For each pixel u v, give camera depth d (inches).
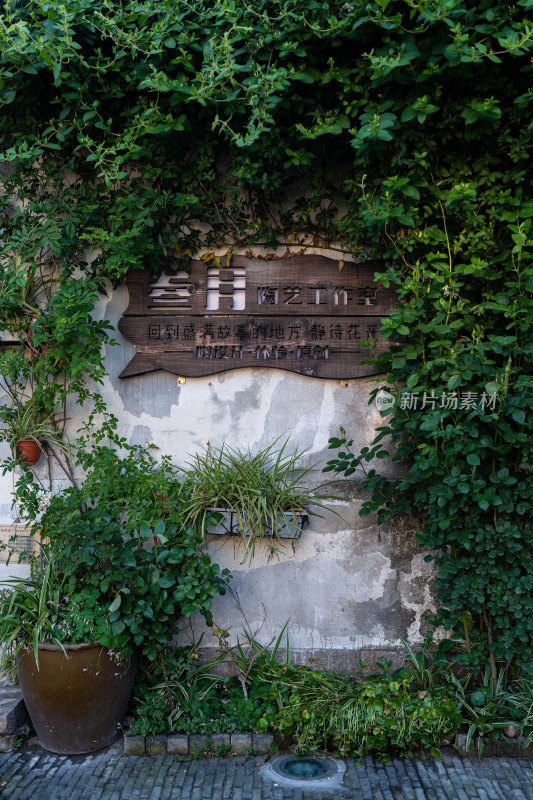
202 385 159.0
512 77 133.7
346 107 138.9
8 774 124.8
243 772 125.3
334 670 152.6
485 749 130.1
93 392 159.8
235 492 145.7
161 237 152.6
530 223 127.7
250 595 154.7
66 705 128.2
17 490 149.3
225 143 154.0
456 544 140.4
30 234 147.4
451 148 139.3
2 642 129.9
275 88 128.5
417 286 135.7
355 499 155.9
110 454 151.6
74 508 146.0
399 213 131.0
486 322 139.5
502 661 140.3
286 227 155.3
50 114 151.8
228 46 127.2
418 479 147.2
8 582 140.6
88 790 119.5
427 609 153.9
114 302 160.2
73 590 137.6
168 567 138.2
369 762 128.7
